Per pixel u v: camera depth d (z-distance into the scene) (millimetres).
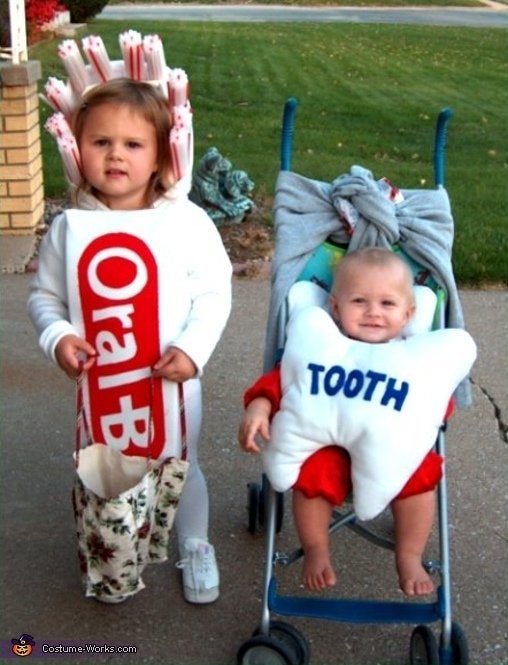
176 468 2879
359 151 9953
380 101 13125
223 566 3410
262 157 9383
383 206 3193
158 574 3363
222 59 16828
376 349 2838
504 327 5539
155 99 2898
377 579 3363
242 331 5418
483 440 4285
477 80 15609
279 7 30797
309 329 2900
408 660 2975
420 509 2812
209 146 9867
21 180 6801
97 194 3000
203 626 3107
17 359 4996
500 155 10055
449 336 2877
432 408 2766
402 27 24281
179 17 25766
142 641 3029
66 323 2924
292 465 2799
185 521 3287
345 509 3598
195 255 2967
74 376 2939
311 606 2852
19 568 3367
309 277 3270
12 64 6676
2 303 5742
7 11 7223
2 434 4246
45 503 3750
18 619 3113
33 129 6957
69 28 20688
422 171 9062
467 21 27250
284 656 2795
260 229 7012
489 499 3828
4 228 6887
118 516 2771
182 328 2959
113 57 15539
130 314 2891
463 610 3193
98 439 3002
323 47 19344
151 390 2939
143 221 2906
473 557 3473
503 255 6477
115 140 2854
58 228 2967
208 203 7000
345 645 3035
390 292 2910
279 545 3545
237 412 4508
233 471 4008
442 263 3172
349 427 2736
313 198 3359
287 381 2865
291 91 13695
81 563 2961
